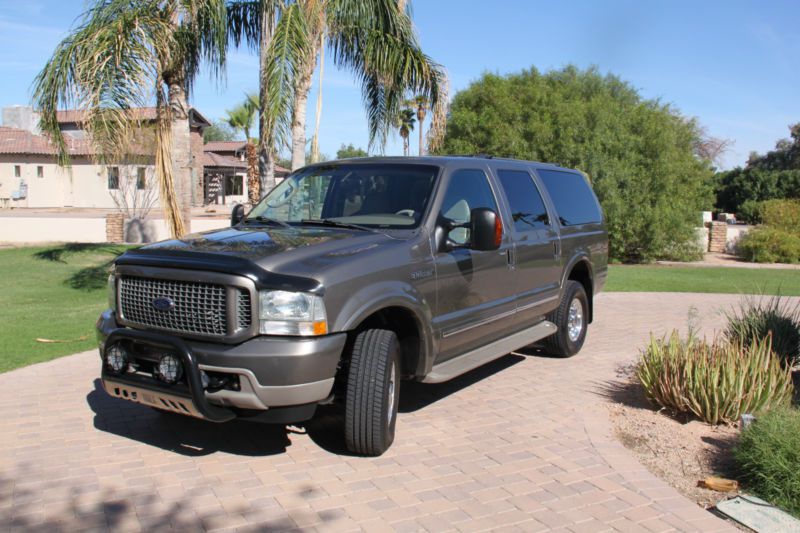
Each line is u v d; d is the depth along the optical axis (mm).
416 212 5441
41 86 10375
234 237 5016
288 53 10398
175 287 4461
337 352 4371
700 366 5730
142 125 10602
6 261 15992
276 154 10602
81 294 12305
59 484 4348
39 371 7020
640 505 4188
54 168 41875
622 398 6375
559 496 4289
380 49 12680
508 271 6305
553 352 7926
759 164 67438
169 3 10656
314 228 5465
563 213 7746
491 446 5109
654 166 21531
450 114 24016
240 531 3785
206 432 5320
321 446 5062
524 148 21859
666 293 13930
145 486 4336
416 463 4766
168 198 11258
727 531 3895
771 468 4266
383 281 4734
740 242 24500
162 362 4340
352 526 3861
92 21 10195
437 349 5352
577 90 26359
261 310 4238
